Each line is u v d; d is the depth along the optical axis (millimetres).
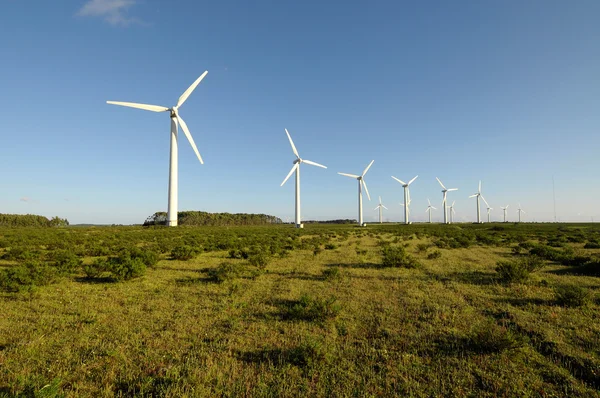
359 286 16562
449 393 6793
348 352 8664
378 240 50031
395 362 8055
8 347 8883
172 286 16844
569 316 11352
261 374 7453
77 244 39625
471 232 74688
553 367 7789
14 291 15555
